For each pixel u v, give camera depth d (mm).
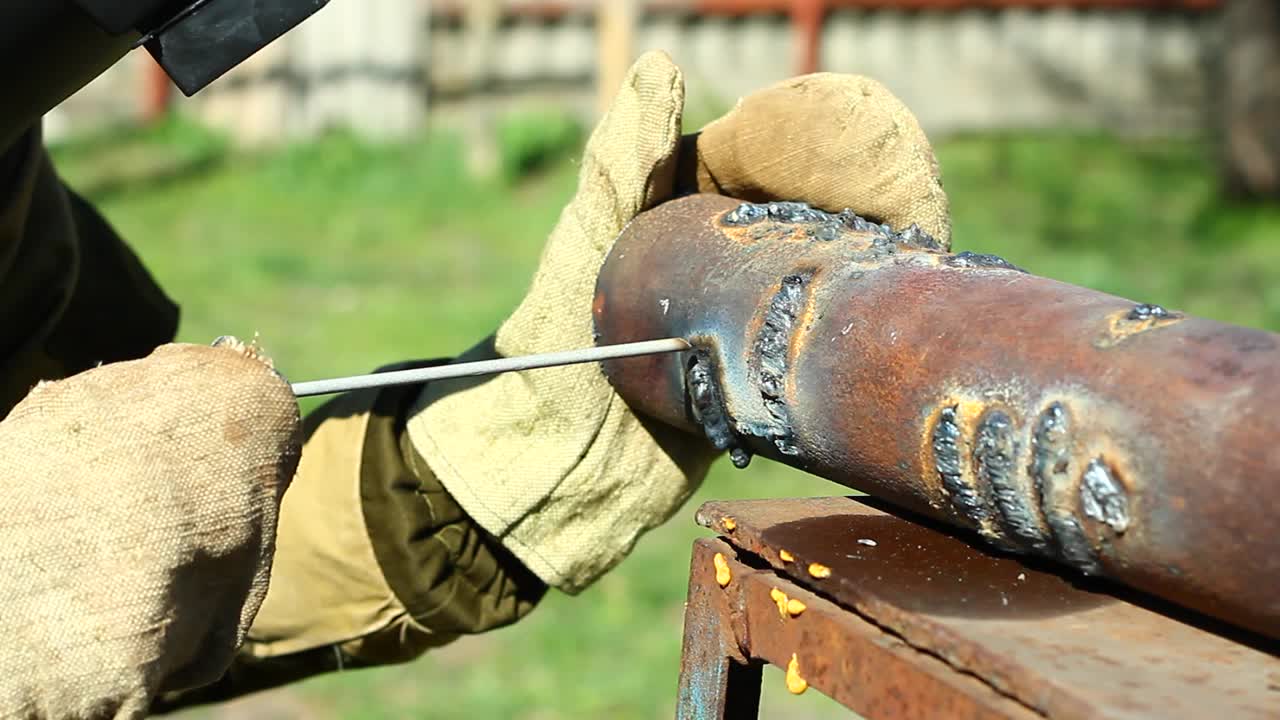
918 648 2051
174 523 2076
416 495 3086
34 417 2100
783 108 2910
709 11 22031
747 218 2729
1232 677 1865
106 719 2051
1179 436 1886
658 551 9391
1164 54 22125
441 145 20266
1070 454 1990
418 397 3150
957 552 2303
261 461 2174
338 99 20719
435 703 7586
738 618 2449
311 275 15438
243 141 20906
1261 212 17422
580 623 8500
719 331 2557
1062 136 21719
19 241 3326
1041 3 22062
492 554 3176
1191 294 14445
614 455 2959
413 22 20703
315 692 7797
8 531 2018
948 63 22266
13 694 1994
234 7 2406
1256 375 1863
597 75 22078
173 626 2088
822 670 2215
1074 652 1929
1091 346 2037
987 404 2104
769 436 2500
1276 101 17625
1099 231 16875
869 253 2479
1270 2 17562
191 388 2146
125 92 22812
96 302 3875
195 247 16500
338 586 3146
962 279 2309
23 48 2418
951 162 20172
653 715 7414
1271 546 1794
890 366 2252
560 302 2914
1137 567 1958
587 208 2914
